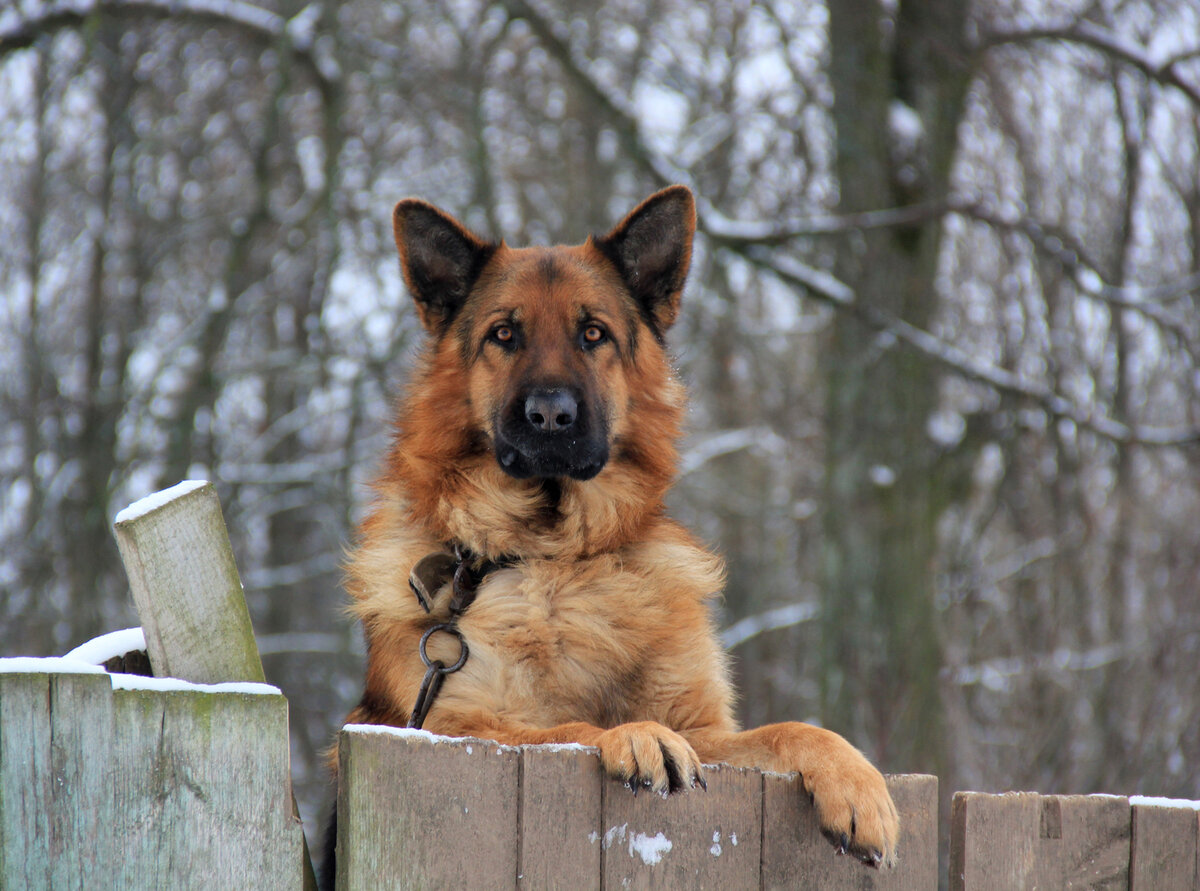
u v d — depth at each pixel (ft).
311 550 61.62
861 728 38.01
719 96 50.67
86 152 48.67
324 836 14.39
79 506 45.16
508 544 14.02
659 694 13.64
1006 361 38.96
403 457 15.14
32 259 48.32
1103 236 41.73
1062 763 41.32
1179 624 40.01
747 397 56.59
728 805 9.16
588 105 50.21
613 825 8.56
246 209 51.26
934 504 40.37
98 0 41.86
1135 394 41.19
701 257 47.50
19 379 48.34
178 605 8.28
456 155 50.67
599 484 14.56
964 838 9.86
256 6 49.73
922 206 37.96
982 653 48.37
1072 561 40.98
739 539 60.18
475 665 13.05
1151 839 11.00
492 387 14.66
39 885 6.70
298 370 48.88
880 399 40.06
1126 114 39.58
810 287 39.37
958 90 40.55
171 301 54.29
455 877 7.84
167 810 7.13
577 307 15.15
